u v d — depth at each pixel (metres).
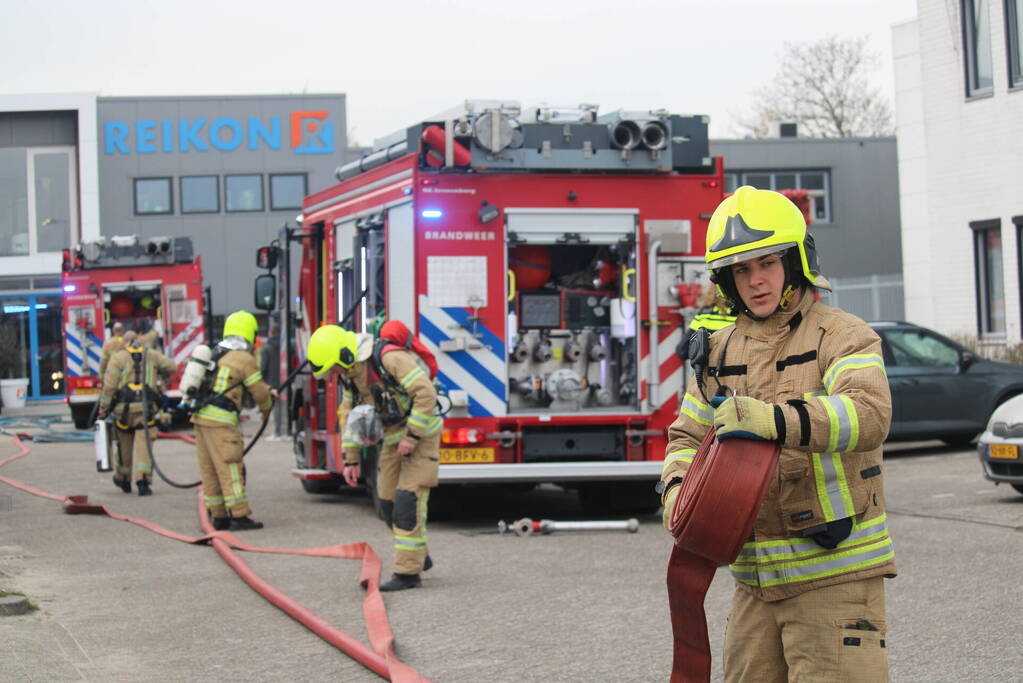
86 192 34.06
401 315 10.38
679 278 10.56
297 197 35.09
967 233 21.02
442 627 6.75
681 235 10.47
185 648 6.37
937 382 14.87
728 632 3.41
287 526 10.99
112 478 15.36
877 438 3.01
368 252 11.21
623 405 10.68
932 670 5.52
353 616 7.09
